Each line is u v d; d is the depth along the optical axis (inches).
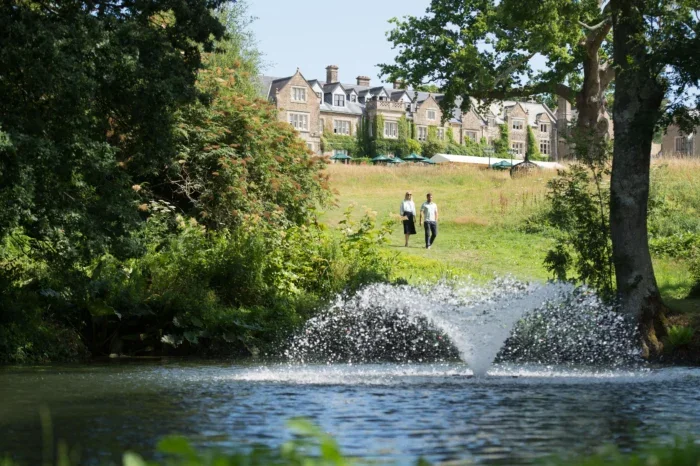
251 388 438.9
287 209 1115.3
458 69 1861.5
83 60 639.8
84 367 587.5
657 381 482.3
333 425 309.3
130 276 764.0
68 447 269.6
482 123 4805.6
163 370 560.7
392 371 554.6
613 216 767.7
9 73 633.0
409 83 1984.5
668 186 1459.2
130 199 706.2
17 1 652.7
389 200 1732.3
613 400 388.5
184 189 1016.9
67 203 653.3
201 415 337.7
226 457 75.5
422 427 304.5
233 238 887.1
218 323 740.7
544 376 521.7
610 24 1660.9
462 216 1472.7
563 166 1983.3
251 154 1087.6
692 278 960.9
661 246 1138.0
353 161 3553.2
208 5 805.9
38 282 701.9
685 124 737.6
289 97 4259.4
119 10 746.8
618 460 84.4
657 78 745.0
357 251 956.0
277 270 864.3
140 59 701.3
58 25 624.4
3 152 582.6
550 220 859.4
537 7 920.9
